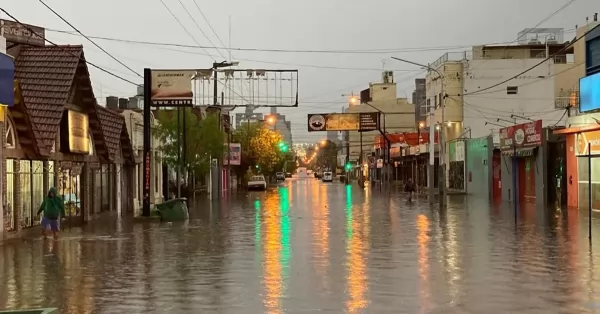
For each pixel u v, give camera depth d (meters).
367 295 11.21
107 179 34.47
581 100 31.88
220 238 21.28
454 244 18.56
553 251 16.78
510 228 23.28
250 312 10.04
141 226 27.31
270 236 21.58
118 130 35.19
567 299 10.73
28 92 24.94
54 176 26.66
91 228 26.59
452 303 10.47
